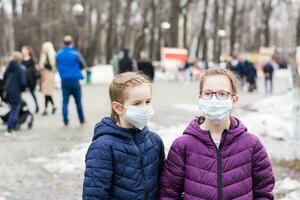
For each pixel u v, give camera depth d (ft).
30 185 25.72
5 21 161.27
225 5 187.32
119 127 11.94
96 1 156.97
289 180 25.52
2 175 27.48
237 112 54.65
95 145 11.85
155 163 12.21
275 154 32.07
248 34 225.97
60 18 138.10
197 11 202.08
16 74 39.96
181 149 12.09
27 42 138.41
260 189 12.16
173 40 159.02
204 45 192.65
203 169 11.87
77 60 42.14
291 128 39.32
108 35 166.09
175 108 59.41
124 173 11.80
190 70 132.67
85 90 88.89
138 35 179.63
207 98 12.13
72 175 27.58
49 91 51.42
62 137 38.14
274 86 117.60
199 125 12.28
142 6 172.55
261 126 40.68
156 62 163.84
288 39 30.58
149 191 12.01
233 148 11.93
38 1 138.62
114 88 12.12
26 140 37.11
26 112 41.86
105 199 11.71
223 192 11.76
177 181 12.14
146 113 11.87
